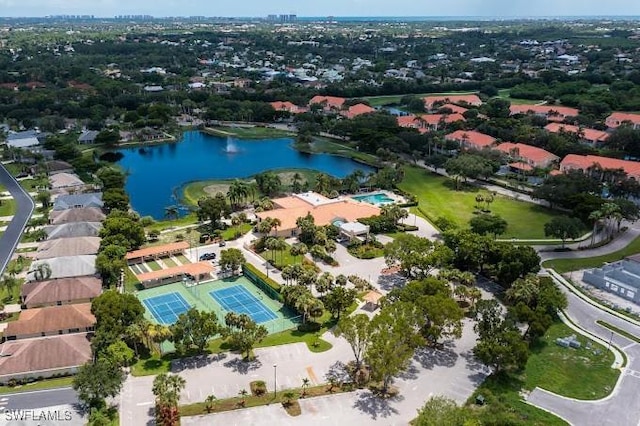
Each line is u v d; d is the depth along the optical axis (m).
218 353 125.06
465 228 199.50
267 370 118.56
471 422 91.06
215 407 106.06
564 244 187.62
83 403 107.19
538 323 125.38
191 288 157.50
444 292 133.88
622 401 109.88
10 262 167.88
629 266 159.38
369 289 153.00
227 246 186.50
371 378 115.00
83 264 159.00
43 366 115.00
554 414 105.06
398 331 110.31
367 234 189.38
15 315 139.12
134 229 178.75
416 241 163.88
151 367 119.19
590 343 130.50
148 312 143.25
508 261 156.62
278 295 150.50
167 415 98.25
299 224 188.25
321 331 135.00
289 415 104.62
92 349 120.00
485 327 124.00
